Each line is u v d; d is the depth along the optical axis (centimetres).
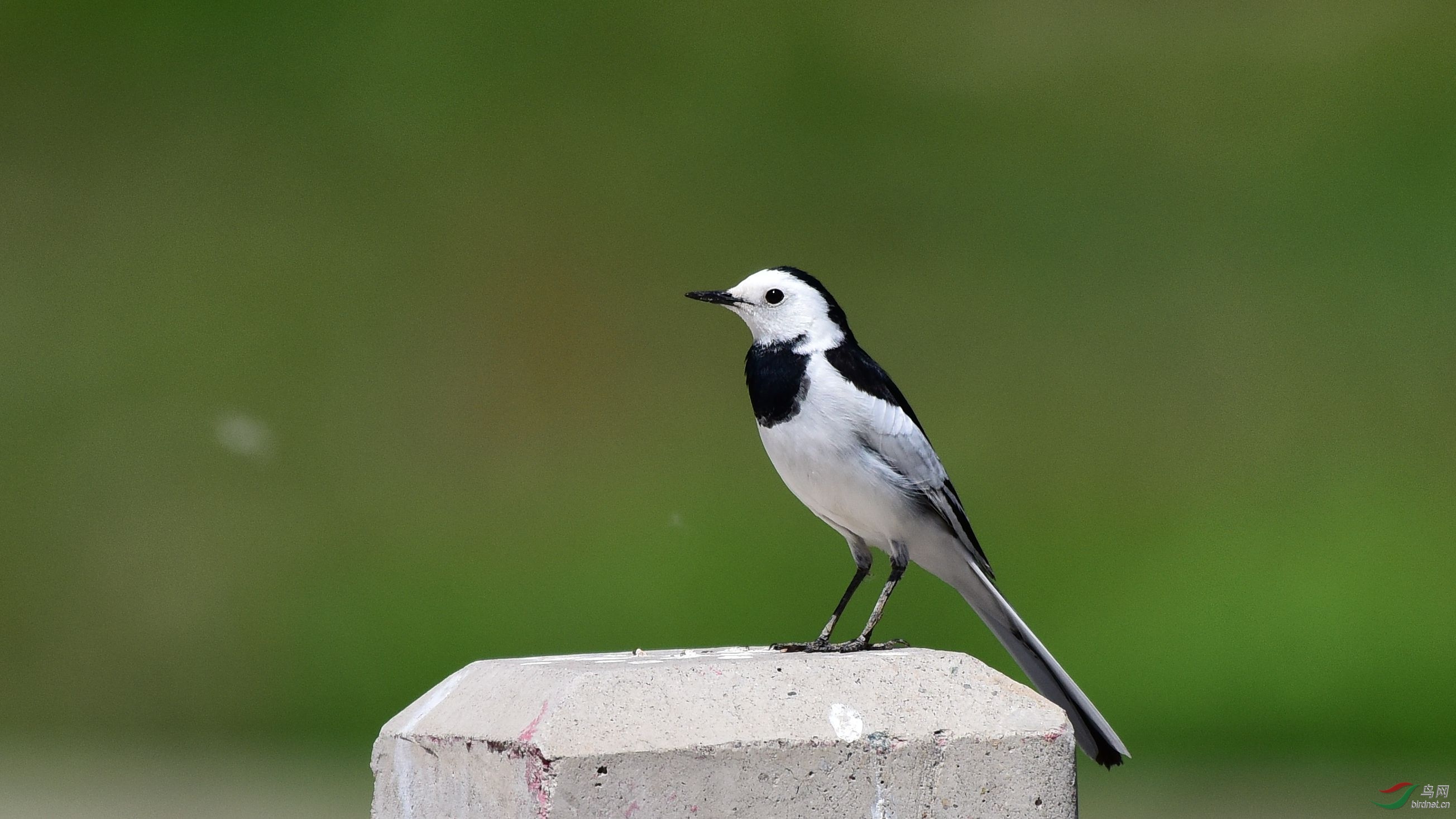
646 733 466
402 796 527
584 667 497
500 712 491
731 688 486
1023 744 494
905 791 484
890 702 495
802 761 476
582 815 455
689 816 464
